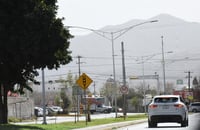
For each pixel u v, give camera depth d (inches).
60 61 2620.6
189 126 2568.9
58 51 2566.4
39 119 5408.5
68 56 2637.8
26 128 2359.7
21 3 2293.3
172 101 2503.7
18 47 2288.4
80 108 6122.1
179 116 2472.9
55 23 2416.3
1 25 2237.9
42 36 2381.9
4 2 2265.0
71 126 2785.4
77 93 3403.1
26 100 5826.8
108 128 2630.4
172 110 2475.4
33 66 2554.1
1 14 2253.9
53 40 2410.2
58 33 2427.4
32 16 2290.8
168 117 2477.9
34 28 2310.5
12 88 2741.1
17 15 2290.8
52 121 4094.5
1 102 2694.4
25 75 2669.8
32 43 2303.2
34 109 6589.6
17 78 2625.5
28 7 2311.8
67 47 2573.8
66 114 7066.9
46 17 2342.5
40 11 2338.8
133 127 2723.9
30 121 4719.5
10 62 2401.6
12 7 2285.9
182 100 2581.2
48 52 2450.8
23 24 2290.8
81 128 2603.3
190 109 6323.8
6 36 2271.2
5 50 2311.8
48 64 2519.7
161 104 2492.6
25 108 5787.4
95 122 3351.4
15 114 5403.5
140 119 3922.2
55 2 2501.2
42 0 2401.6
